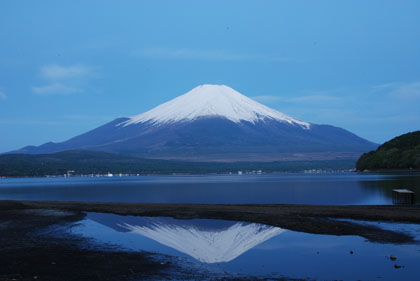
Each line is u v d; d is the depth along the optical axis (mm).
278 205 56000
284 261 24031
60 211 50688
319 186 124438
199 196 91188
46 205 59125
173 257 25031
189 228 37250
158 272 21469
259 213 46438
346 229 34125
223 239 31406
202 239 31547
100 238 31531
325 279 20312
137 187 144000
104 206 57500
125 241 30406
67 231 34781
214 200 79000
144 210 51969
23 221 40500
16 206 55594
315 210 48000
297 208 50875
